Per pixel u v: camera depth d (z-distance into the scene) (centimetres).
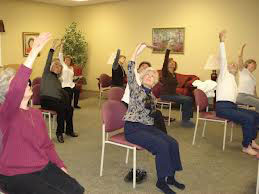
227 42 713
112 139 310
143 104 303
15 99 168
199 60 759
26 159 179
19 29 848
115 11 895
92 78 977
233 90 415
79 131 505
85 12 961
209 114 436
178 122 578
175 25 786
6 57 824
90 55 972
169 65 582
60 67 460
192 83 669
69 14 982
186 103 560
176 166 296
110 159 379
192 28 760
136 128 300
